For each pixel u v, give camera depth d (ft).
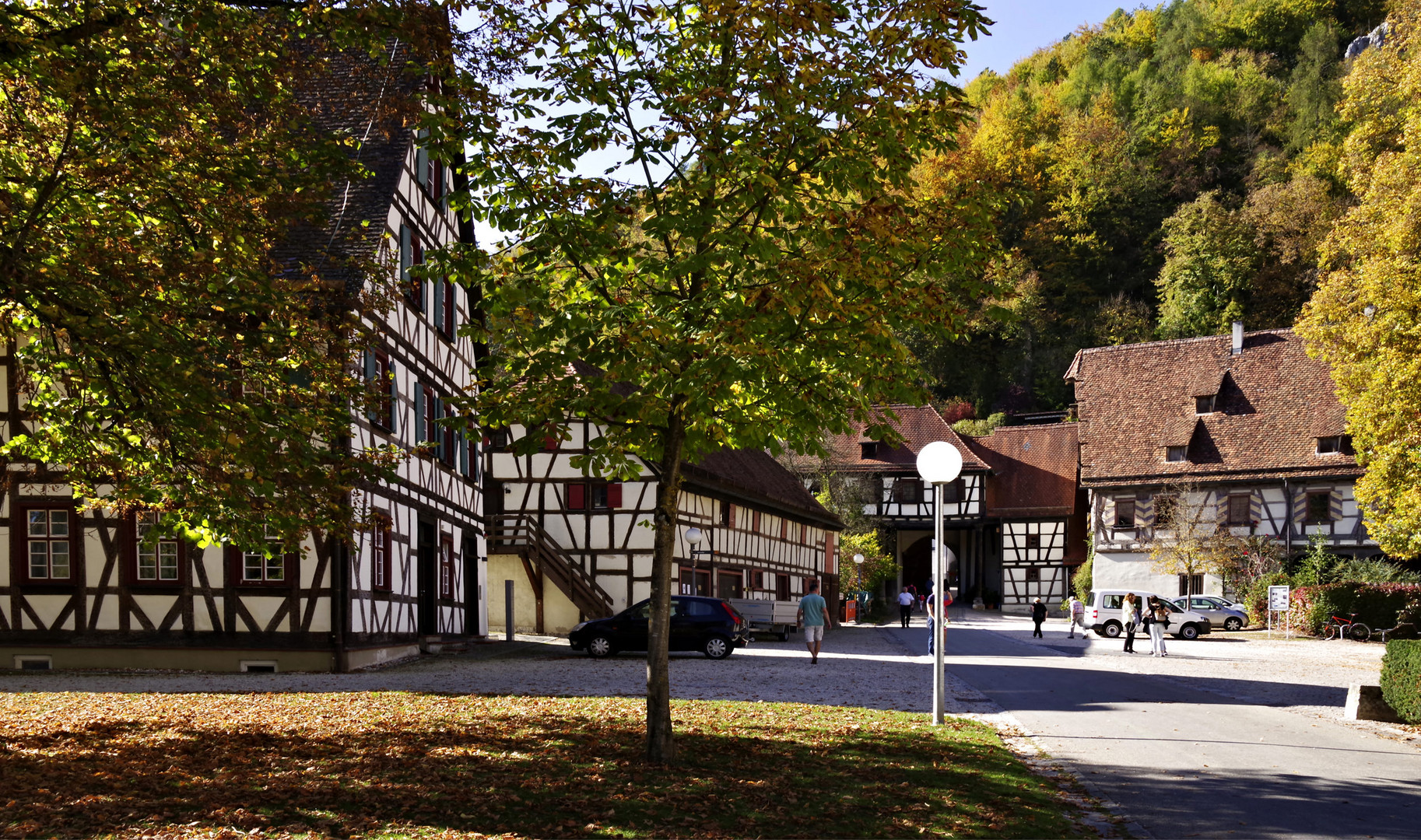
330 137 35.65
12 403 60.13
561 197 29.81
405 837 23.03
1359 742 39.37
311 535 61.21
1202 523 159.94
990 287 31.07
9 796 26.25
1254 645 110.93
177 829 23.35
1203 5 320.91
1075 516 202.69
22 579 61.52
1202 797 28.96
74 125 30.94
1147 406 175.32
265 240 35.22
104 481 35.94
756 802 26.50
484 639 91.56
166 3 30.73
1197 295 242.37
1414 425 80.38
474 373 31.22
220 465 32.09
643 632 76.54
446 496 81.71
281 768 29.76
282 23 33.53
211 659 61.05
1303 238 232.94
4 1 29.81
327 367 34.83
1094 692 55.47
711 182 28.35
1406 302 80.18
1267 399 167.63
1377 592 122.93
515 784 27.89
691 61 30.58
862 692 53.26
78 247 31.09
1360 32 296.10
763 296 26.53
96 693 48.21
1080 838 24.38
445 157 30.81
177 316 31.58
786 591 139.74
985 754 34.24
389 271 37.96
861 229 28.27
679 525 104.94
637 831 23.85
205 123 33.14
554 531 105.29
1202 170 275.80
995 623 161.38
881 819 25.31
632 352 26.58
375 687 52.29
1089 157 273.13
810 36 28.86
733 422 30.55
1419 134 82.69
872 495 205.57
